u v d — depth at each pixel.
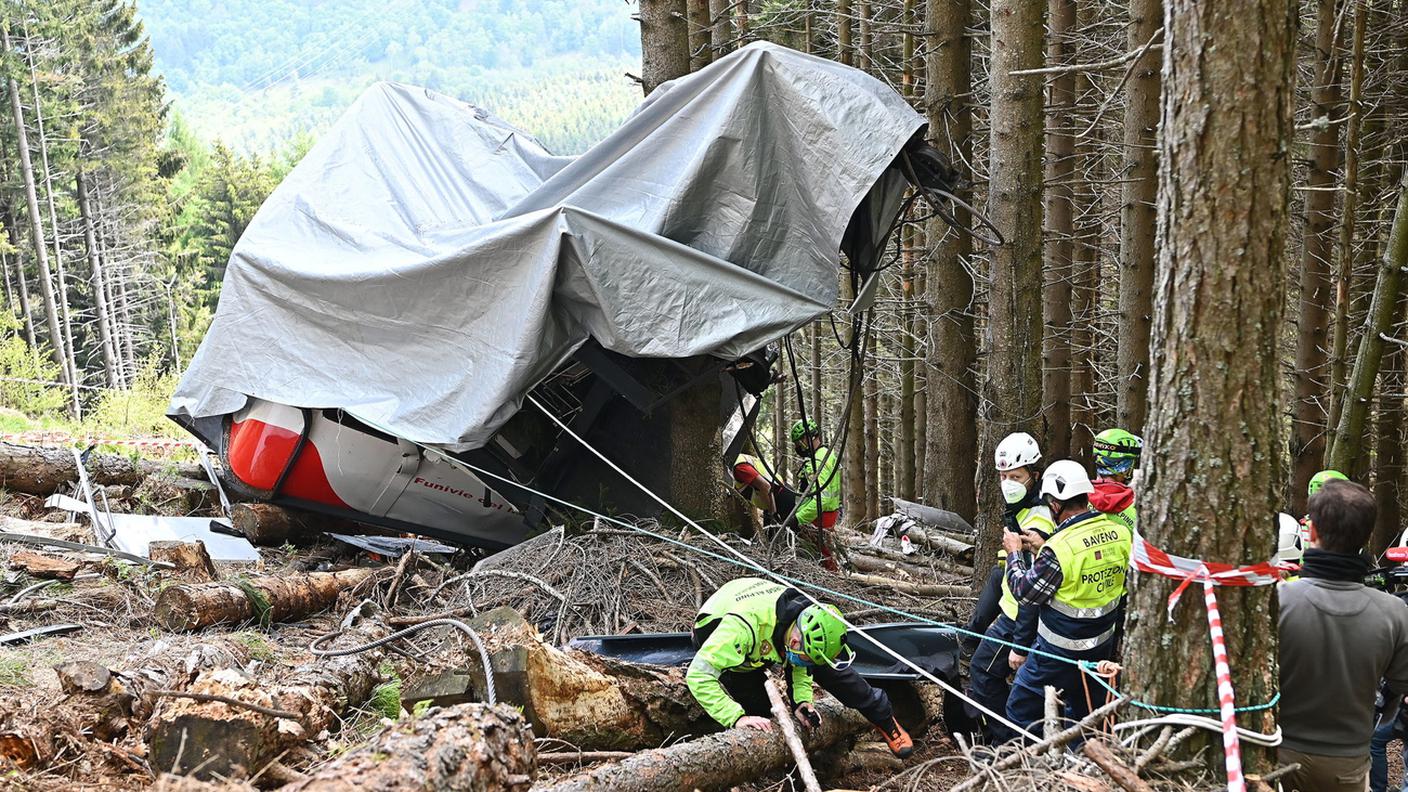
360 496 8.09
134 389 26.88
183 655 4.29
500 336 6.66
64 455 9.66
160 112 46.69
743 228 6.73
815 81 6.66
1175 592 3.57
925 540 9.84
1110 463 5.15
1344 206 8.36
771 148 6.75
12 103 37.94
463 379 6.80
